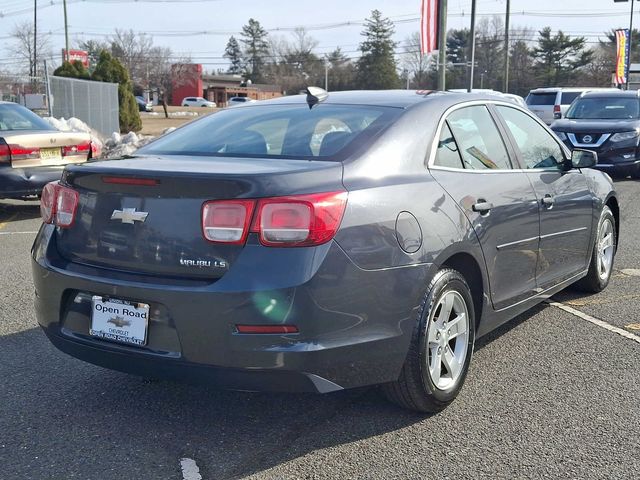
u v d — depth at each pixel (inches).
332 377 126.5
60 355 182.9
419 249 135.9
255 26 4323.3
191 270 125.2
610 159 538.9
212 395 158.7
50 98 795.4
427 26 767.1
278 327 120.3
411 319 135.2
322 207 122.9
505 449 132.6
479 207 154.4
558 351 185.5
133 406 152.8
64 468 126.7
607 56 2970.0
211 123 171.0
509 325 207.5
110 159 150.3
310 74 3806.6
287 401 155.0
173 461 129.4
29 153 366.0
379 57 3260.3
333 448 133.8
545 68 3036.4
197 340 123.2
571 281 210.4
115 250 133.0
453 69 3134.8
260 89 3796.8
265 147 148.7
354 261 125.3
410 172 144.3
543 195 183.0
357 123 151.2
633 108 581.0
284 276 119.7
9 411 149.9
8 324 206.7
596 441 135.6
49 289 140.6
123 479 123.1
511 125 185.9
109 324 132.8
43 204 149.2
